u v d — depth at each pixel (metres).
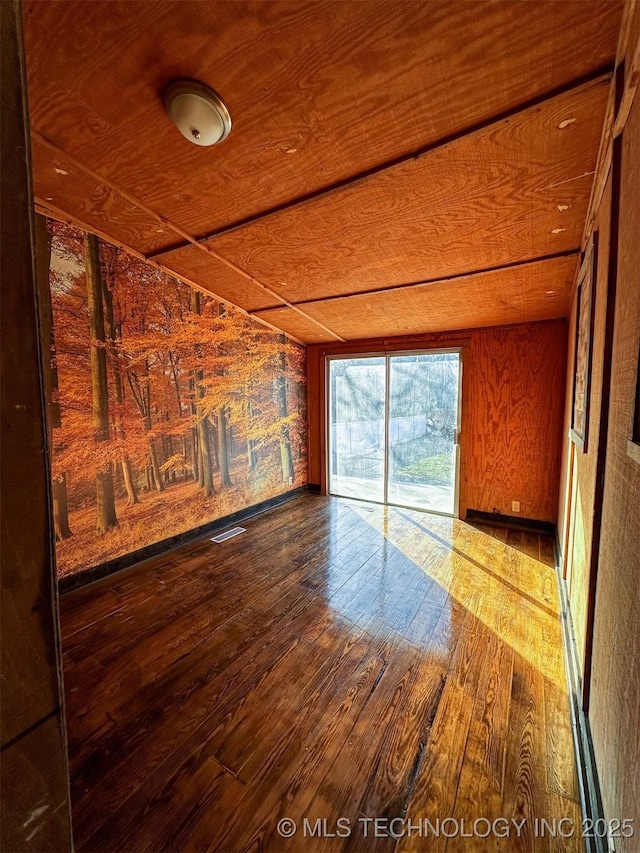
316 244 2.32
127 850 1.07
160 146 1.58
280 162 1.65
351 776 1.27
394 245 2.28
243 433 3.92
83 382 2.53
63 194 1.95
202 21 1.07
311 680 1.70
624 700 0.93
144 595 2.43
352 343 4.56
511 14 1.00
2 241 0.45
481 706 1.55
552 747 1.37
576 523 2.12
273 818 1.15
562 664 1.79
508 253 2.29
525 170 1.58
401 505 4.38
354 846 1.08
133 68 1.23
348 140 1.50
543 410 3.48
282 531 3.60
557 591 2.46
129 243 2.51
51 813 0.53
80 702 1.59
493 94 1.24
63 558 2.45
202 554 3.07
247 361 3.91
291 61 1.17
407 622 2.13
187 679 1.71
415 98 1.29
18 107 0.46
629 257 1.06
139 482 2.91
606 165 1.38
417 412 4.20
